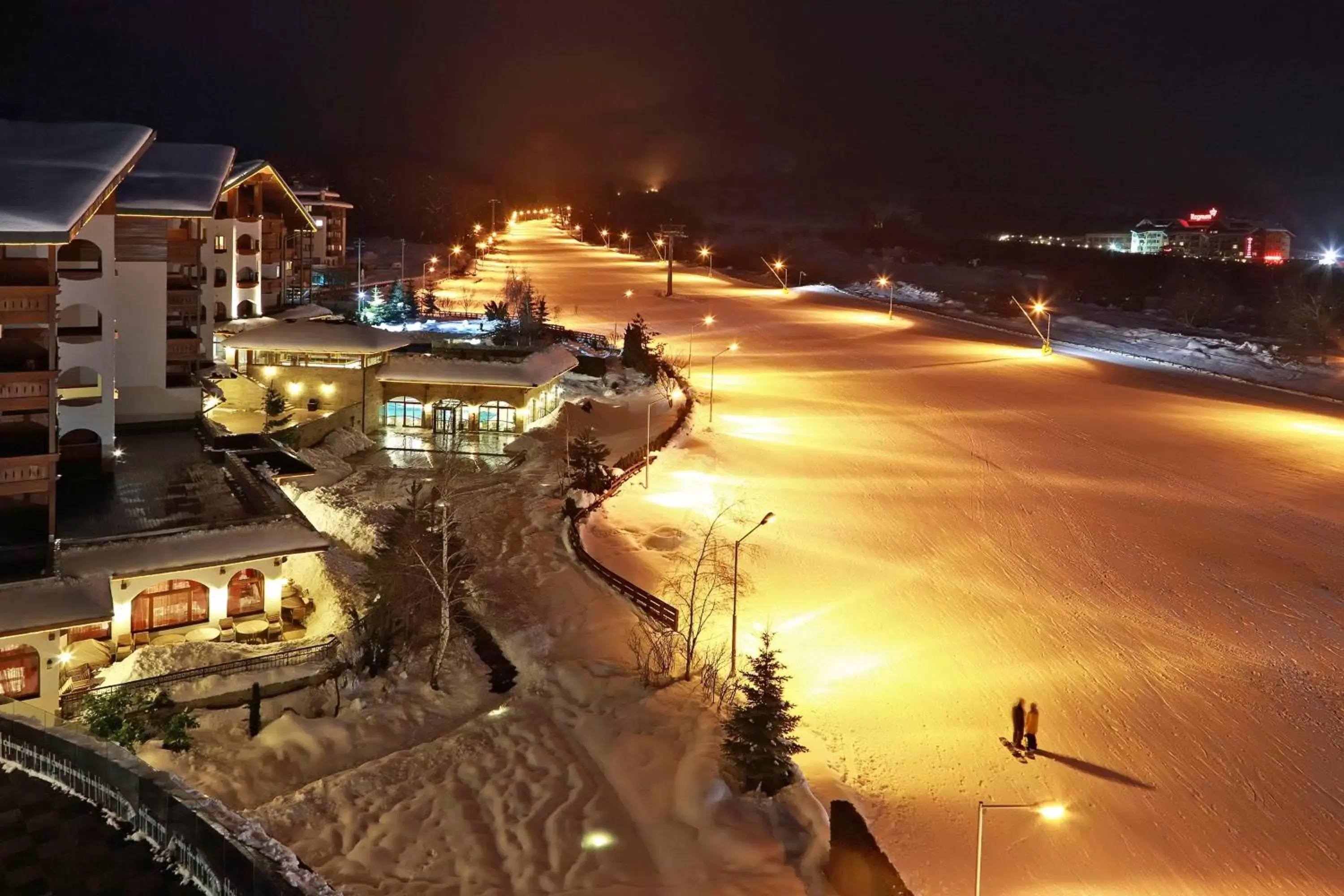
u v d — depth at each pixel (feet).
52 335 90.22
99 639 90.99
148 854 43.04
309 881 40.75
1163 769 86.69
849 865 64.90
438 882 64.54
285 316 221.05
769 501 161.27
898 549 141.28
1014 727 90.33
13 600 79.77
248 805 72.38
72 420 112.06
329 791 73.61
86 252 111.14
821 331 370.73
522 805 73.41
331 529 130.52
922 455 199.62
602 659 96.07
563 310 390.63
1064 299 514.27
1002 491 174.40
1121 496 174.91
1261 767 87.81
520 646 98.78
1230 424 238.48
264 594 98.53
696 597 116.37
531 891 64.18
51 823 44.98
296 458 126.52
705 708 87.10
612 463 178.29
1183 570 137.90
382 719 84.74
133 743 74.79
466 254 552.82
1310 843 77.51
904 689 98.53
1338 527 161.27
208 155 152.56
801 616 115.34
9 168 99.50
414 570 99.71
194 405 140.67
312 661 89.76
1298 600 128.16
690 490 163.32
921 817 77.41
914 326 390.63
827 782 80.28
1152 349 352.28
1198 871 73.26
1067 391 274.77
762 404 244.83
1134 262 615.16
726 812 71.92
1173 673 105.50
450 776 76.84
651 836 70.49
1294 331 372.17
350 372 183.93
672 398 238.07
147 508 104.27
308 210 364.38
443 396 187.73
